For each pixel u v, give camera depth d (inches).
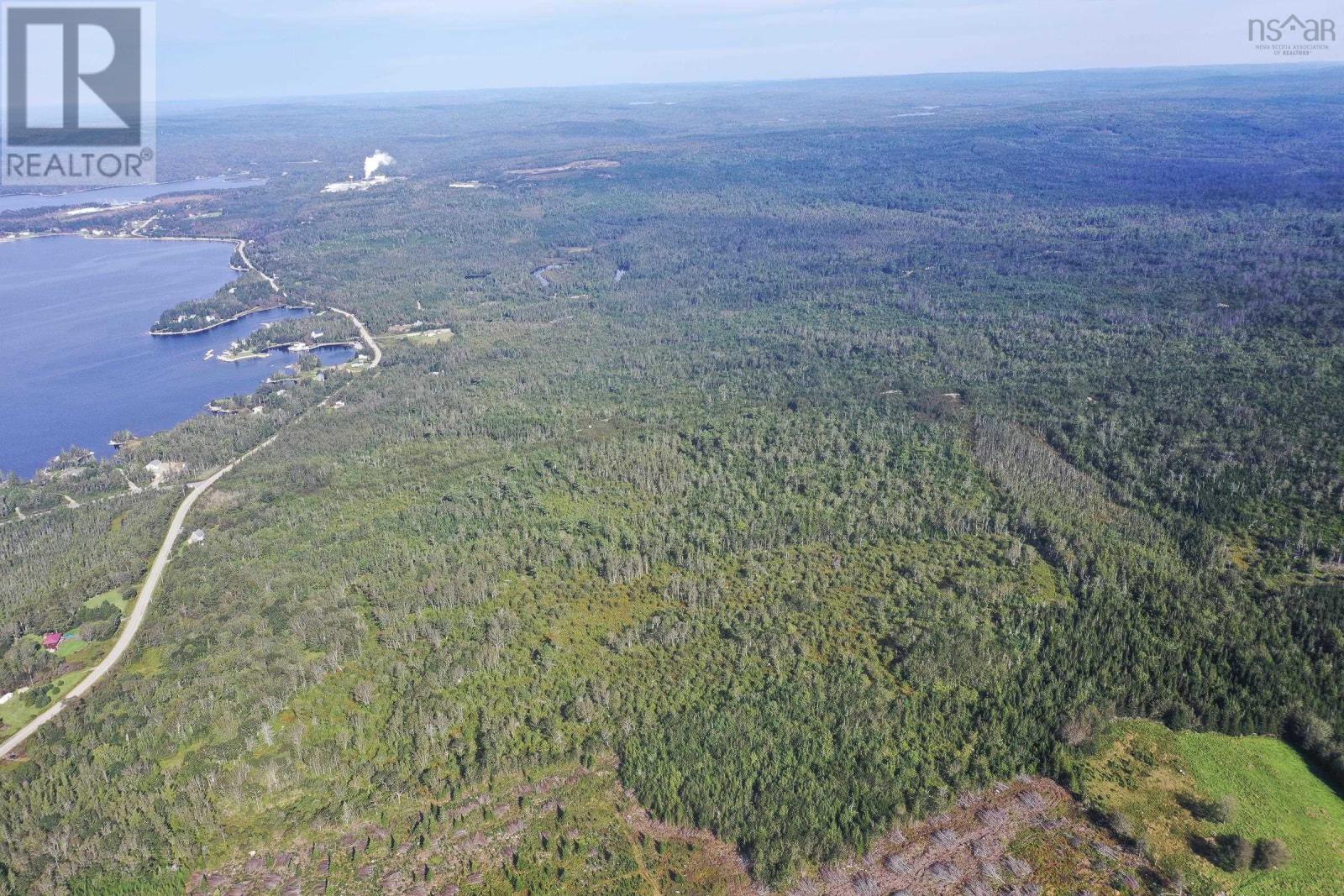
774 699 4429.1
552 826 3841.0
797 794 3895.2
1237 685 4362.7
